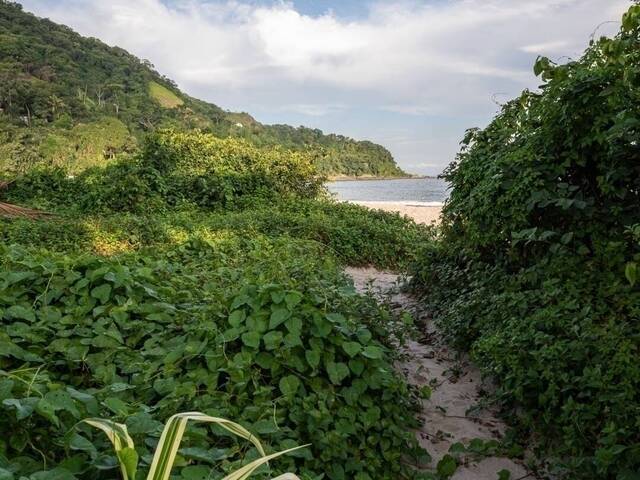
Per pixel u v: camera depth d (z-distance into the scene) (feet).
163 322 12.27
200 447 7.61
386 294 21.71
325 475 8.91
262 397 9.45
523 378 11.17
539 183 13.71
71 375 10.27
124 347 10.99
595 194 13.83
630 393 9.15
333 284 14.70
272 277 13.48
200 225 30.35
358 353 10.96
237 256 21.33
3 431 6.73
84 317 11.83
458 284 18.45
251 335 10.60
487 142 18.62
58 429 6.98
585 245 13.43
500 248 16.52
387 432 10.16
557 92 13.38
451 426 12.02
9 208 30.04
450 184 19.77
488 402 12.19
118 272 12.99
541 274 13.48
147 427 7.04
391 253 30.60
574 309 11.73
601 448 8.72
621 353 9.66
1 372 6.86
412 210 60.64
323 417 9.30
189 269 17.65
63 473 5.80
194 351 10.34
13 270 13.42
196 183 42.42
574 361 10.57
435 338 17.31
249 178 44.83
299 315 11.07
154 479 4.75
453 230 19.30
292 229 30.96
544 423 10.77
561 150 14.03
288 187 46.98
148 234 26.84
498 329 13.28
